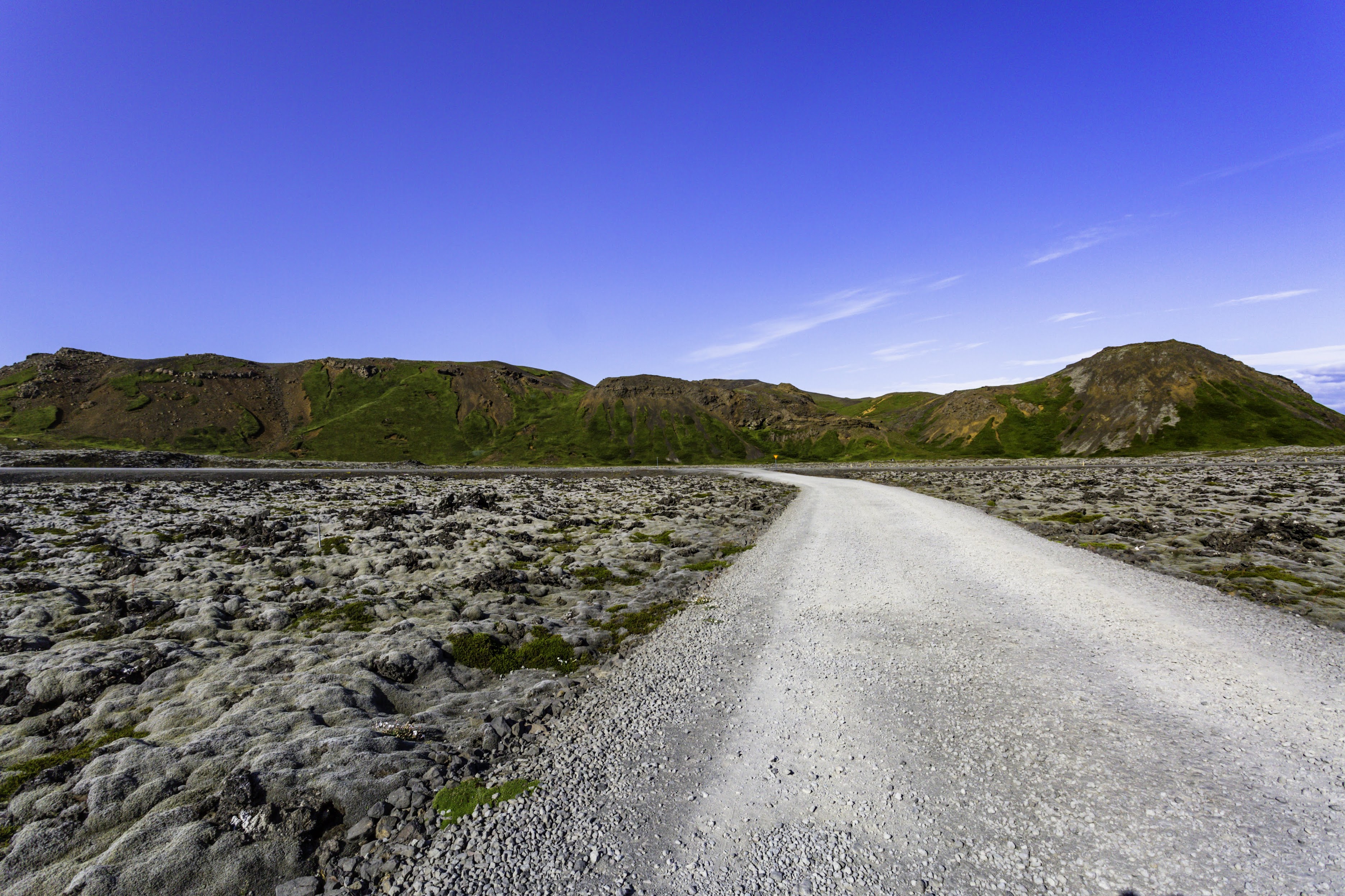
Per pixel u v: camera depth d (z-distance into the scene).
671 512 39.47
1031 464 101.25
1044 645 12.58
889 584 18.38
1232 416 157.88
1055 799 7.34
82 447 167.62
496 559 23.36
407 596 17.80
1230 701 9.70
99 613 15.53
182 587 17.94
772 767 8.27
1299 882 5.81
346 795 7.40
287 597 17.38
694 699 10.58
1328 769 7.67
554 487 65.00
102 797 7.36
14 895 5.95
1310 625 13.43
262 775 7.68
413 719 9.91
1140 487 47.19
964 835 6.75
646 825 7.02
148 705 10.46
